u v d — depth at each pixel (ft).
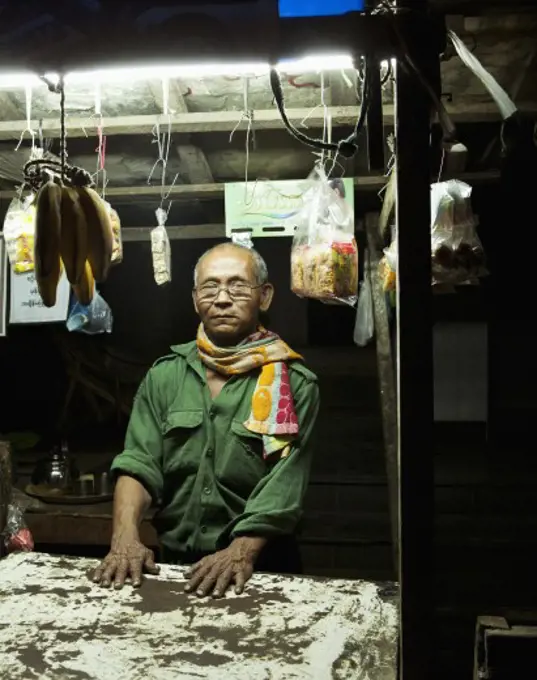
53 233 5.54
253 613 5.51
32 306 10.47
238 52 4.34
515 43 6.40
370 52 4.25
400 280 4.14
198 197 11.31
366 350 18.53
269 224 9.52
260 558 7.51
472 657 12.31
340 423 16.56
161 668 4.69
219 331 7.59
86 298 6.37
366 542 14.10
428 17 4.18
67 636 5.13
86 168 10.82
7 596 5.80
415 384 4.15
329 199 8.36
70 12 4.39
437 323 15.30
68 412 17.80
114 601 5.72
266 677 4.57
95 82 7.73
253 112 8.47
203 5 4.34
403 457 4.18
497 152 9.80
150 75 6.59
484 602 12.86
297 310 19.54
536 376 15.90
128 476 7.32
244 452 7.29
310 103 8.59
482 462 15.15
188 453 7.44
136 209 13.53
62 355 17.47
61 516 11.09
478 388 15.30
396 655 4.86
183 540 7.47
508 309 15.37
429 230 4.10
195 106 8.77
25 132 8.87
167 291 19.33
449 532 13.71
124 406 17.74
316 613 5.50
